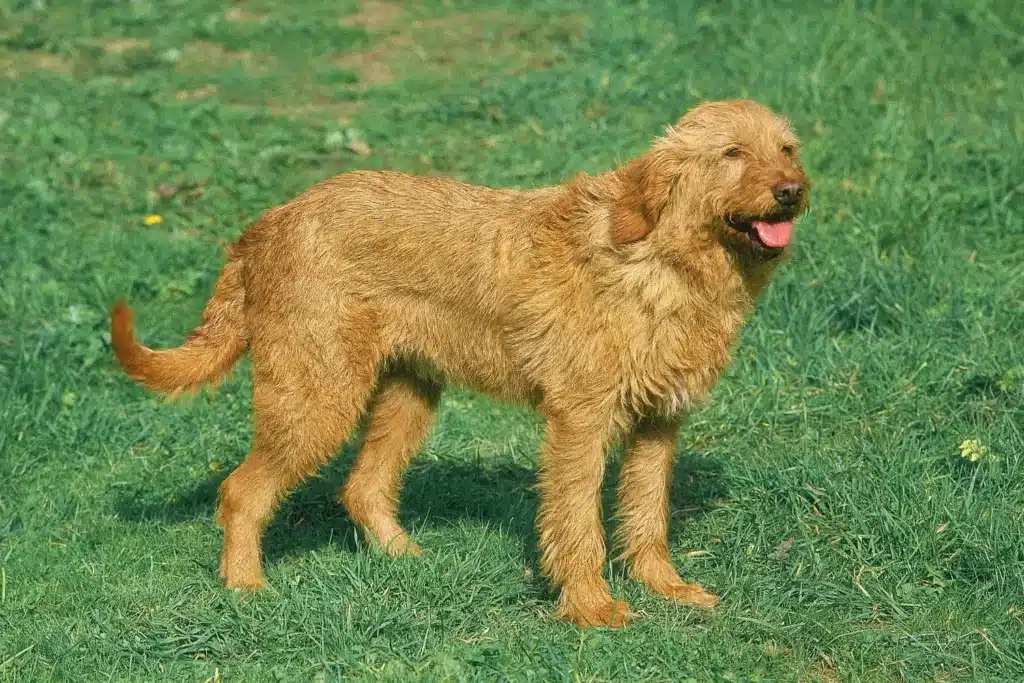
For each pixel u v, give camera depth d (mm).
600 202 6672
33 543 7684
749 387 9297
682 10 17562
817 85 13922
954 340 9406
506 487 8406
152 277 11289
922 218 11266
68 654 6410
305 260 7094
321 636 6488
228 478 7352
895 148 12578
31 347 9883
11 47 18344
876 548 7289
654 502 7141
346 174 7438
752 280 6680
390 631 6594
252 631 6574
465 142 14258
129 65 17516
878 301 9969
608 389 6609
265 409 7203
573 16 18859
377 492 7895
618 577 7215
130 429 9227
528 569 7273
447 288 7098
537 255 6785
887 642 6480
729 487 8062
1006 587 6812
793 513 7652
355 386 7219
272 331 7148
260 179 13383
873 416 8734
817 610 6801
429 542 7738
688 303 6504
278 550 7820
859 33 15359
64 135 14500
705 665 6270
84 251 11719
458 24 18969
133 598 6988
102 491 8406
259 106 15844
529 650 6414
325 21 19359
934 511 7371
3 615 6832
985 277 10250
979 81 14289
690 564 7453
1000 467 7699
